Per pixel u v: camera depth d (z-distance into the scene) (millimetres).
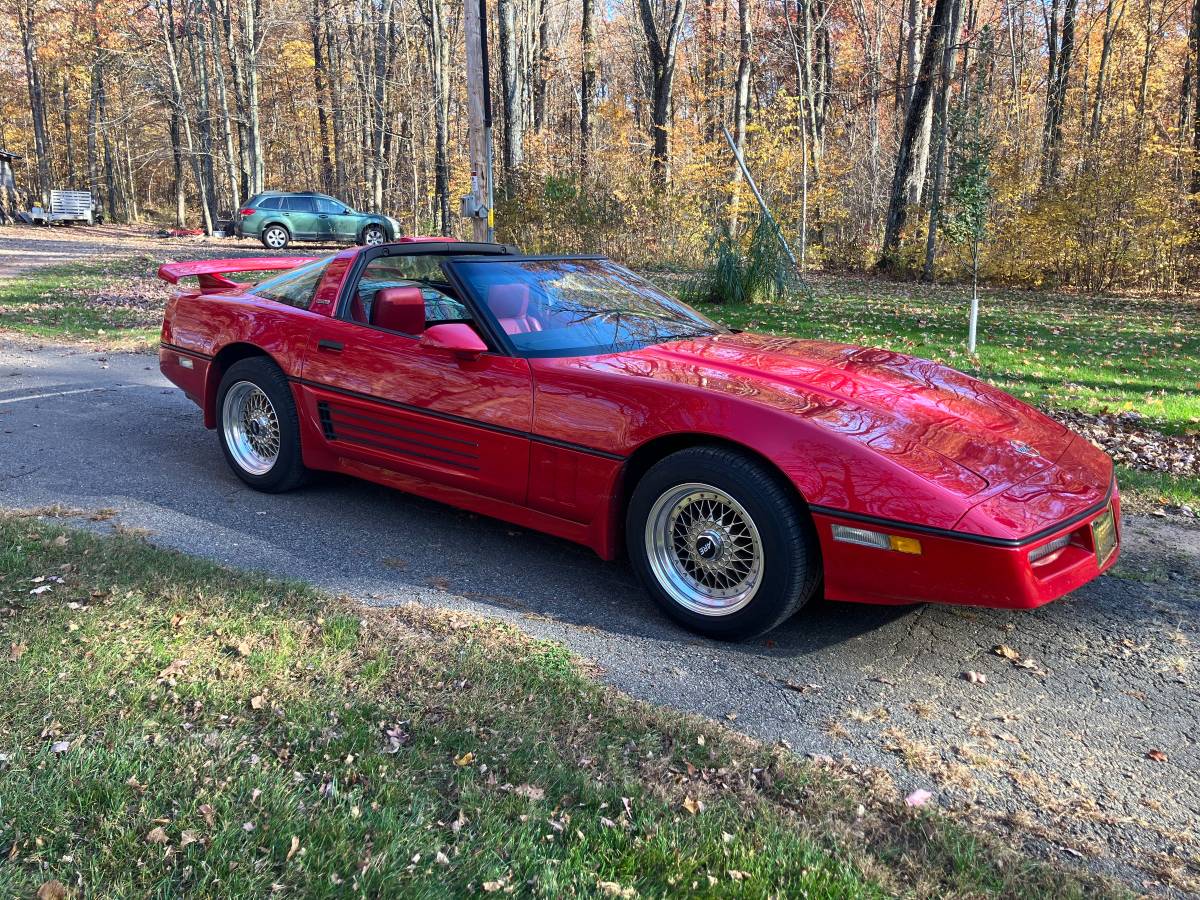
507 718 2719
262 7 44594
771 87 40625
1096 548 3262
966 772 2648
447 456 4070
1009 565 2898
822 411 3311
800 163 27453
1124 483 5562
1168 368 9922
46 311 11992
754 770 2561
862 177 36406
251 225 29344
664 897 2031
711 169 24750
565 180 21188
